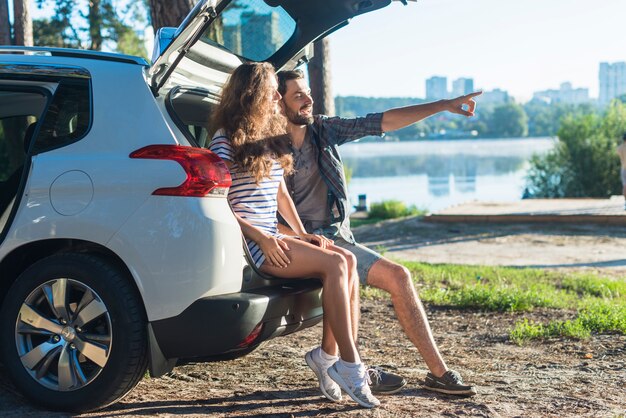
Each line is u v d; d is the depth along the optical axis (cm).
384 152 16000
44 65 392
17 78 390
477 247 1470
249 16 436
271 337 385
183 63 400
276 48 467
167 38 389
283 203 431
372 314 709
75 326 368
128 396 409
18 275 403
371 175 6681
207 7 350
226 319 355
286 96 436
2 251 373
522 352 570
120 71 387
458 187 5003
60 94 387
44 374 378
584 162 2873
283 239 402
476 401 414
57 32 2083
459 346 593
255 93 400
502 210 1914
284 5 434
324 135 443
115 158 369
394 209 2306
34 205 371
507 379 478
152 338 359
